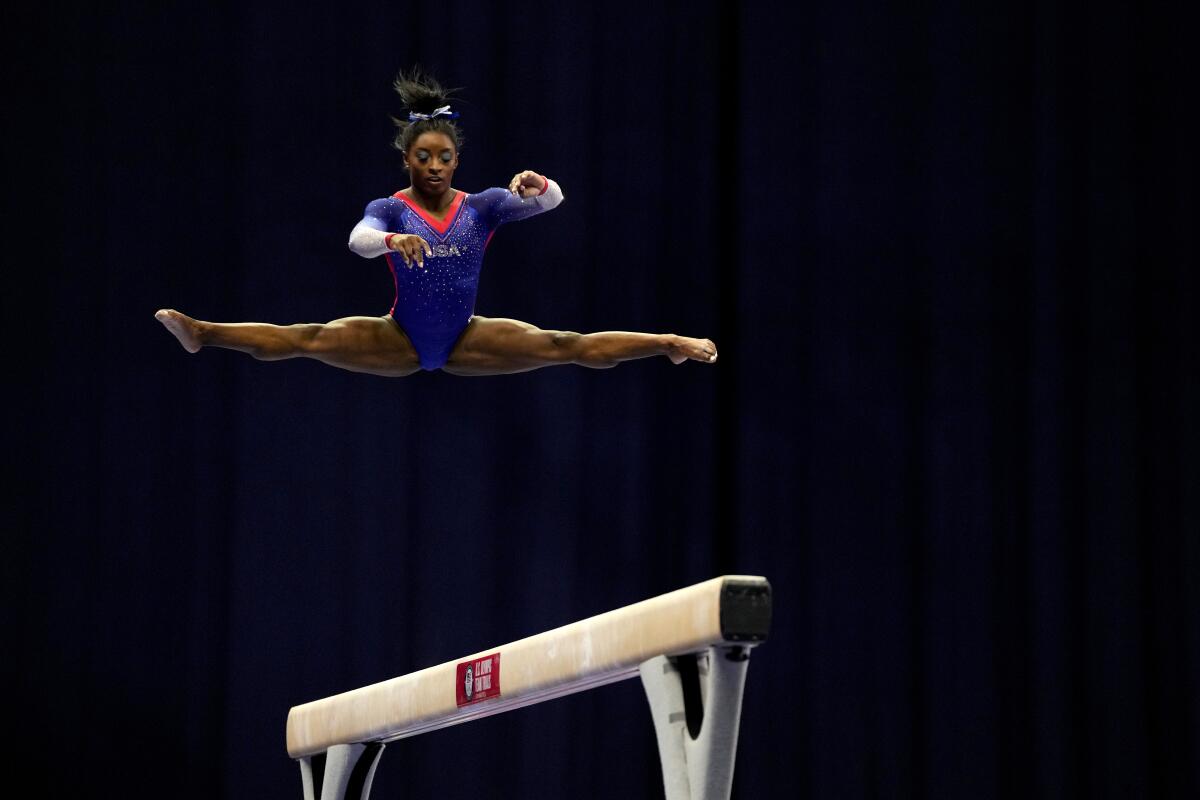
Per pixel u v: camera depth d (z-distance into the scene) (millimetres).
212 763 31422
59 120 32688
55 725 31172
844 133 34938
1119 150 35406
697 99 34656
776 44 35000
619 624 16875
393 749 32250
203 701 31547
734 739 15789
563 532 32969
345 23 33750
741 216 34469
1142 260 35312
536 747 32312
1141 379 35031
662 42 34625
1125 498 34562
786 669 33500
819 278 34531
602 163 34062
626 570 33031
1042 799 33406
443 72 33781
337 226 33219
